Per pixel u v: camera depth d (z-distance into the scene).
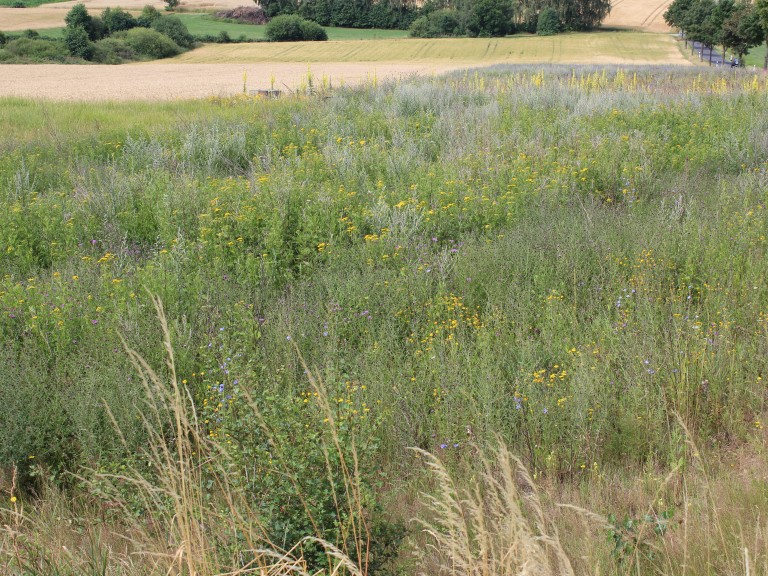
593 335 6.21
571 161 11.24
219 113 18.92
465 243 8.58
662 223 8.27
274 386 4.89
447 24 103.00
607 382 5.32
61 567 3.25
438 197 9.84
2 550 3.23
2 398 5.08
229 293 7.37
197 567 2.73
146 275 7.45
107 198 10.37
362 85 23.25
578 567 3.27
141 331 6.35
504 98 18.95
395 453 4.94
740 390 5.17
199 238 8.83
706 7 83.50
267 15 111.62
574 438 4.78
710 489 3.85
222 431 3.98
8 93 32.56
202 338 6.32
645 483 4.20
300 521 3.38
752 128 13.26
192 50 84.81
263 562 3.01
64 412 5.25
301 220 9.20
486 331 6.30
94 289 7.47
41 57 66.19
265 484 3.54
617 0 138.25
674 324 5.82
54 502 4.46
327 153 12.63
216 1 126.19
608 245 7.88
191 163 13.25
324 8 113.38
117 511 4.25
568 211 9.30
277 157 13.04
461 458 4.71
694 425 4.91
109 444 4.82
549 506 4.12
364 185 10.76
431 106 18.09
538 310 6.79
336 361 5.75
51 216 9.77
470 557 2.52
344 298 7.20
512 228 8.91
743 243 7.50
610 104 16.59
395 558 3.55
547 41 94.19
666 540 3.50
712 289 6.71
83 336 6.46
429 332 6.46
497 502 2.90
